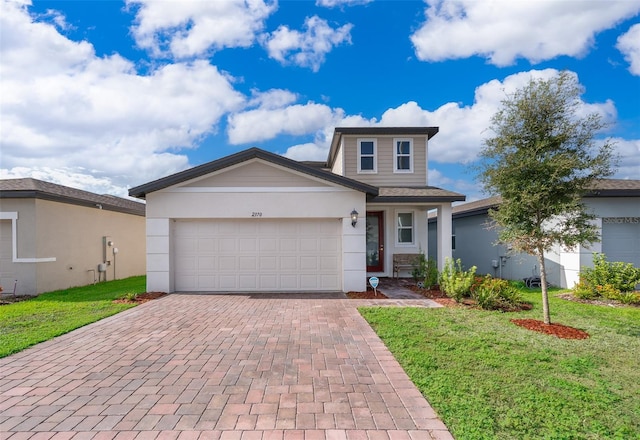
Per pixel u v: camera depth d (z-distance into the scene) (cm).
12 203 1038
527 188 613
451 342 547
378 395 374
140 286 1227
